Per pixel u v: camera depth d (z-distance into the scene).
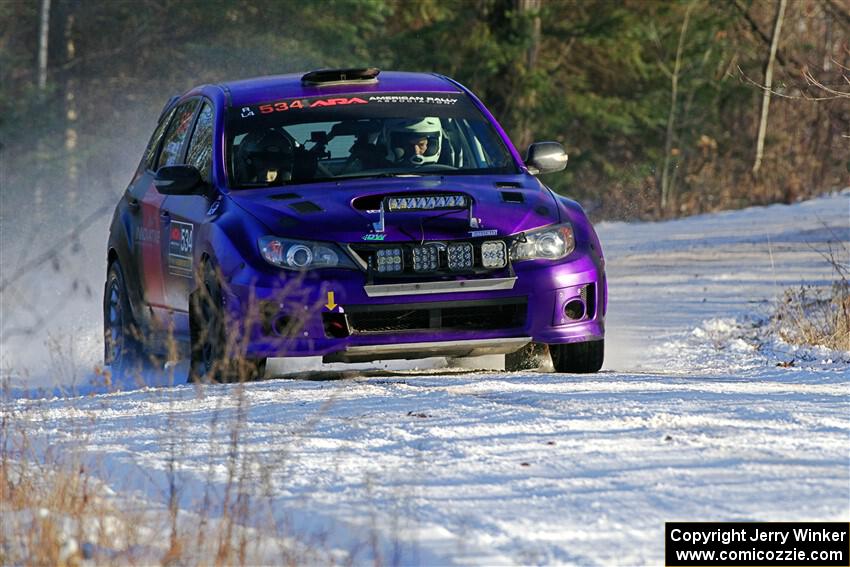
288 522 16.64
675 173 133.00
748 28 151.62
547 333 29.31
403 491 18.11
